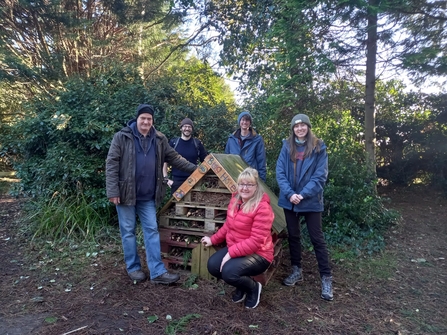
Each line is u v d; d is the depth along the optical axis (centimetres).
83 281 364
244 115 461
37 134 594
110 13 1158
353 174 564
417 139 860
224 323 281
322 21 561
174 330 271
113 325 279
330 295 330
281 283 365
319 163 342
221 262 308
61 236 487
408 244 502
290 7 594
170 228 366
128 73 697
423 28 571
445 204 750
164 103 645
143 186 343
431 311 319
